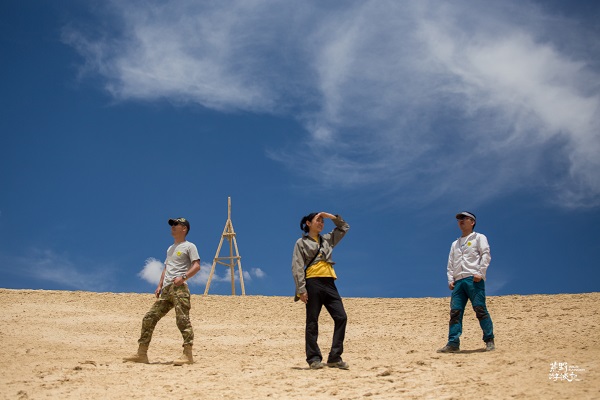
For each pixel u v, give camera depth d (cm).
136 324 1552
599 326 1149
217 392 657
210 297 1980
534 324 1270
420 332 1354
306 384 685
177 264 923
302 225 838
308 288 812
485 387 621
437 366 776
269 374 775
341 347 801
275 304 1833
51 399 630
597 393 561
